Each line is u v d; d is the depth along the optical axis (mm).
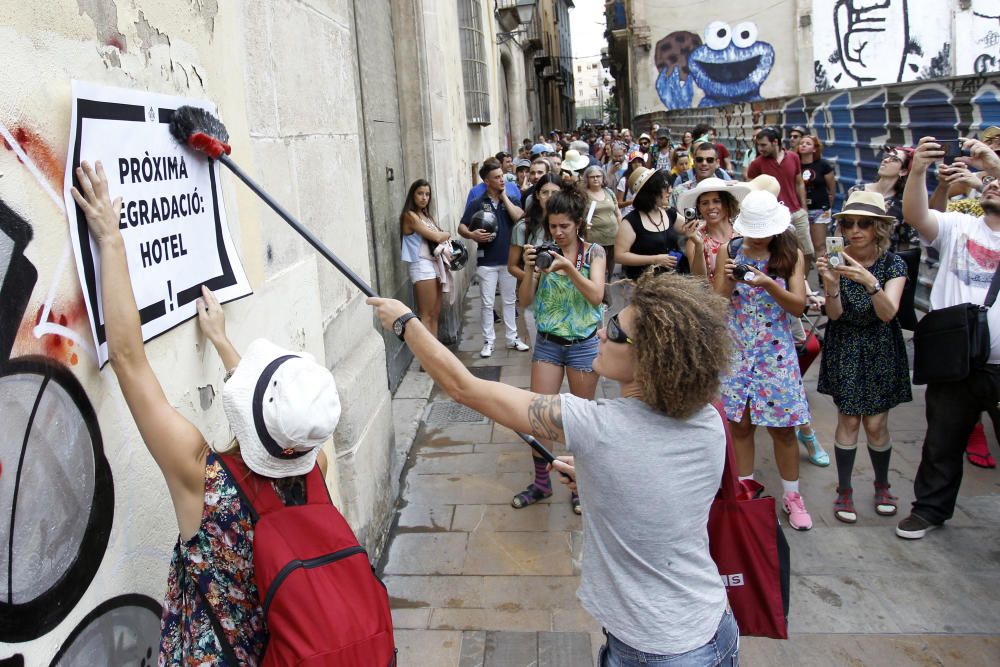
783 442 4094
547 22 31938
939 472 3924
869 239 3900
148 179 1998
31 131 1566
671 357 1781
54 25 1658
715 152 6570
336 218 3881
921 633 3285
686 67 26125
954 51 21625
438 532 4242
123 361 1733
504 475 4910
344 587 1596
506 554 4004
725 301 1917
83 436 1716
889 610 3443
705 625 1911
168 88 2184
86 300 1725
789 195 8078
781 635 2406
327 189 3752
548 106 32750
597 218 6738
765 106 15562
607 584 1935
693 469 1869
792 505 4168
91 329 1745
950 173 4016
